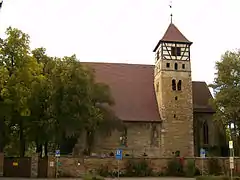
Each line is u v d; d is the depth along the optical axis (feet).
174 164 140.15
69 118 137.28
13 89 124.16
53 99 138.10
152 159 140.26
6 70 123.44
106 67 202.18
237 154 175.11
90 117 142.31
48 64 151.43
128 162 137.59
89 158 134.51
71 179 120.47
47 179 120.06
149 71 205.87
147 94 193.57
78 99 138.10
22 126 145.59
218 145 184.96
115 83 195.31
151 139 176.35
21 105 126.31
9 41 126.93
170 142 174.81
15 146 181.37
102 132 163.94
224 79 171.94
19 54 127.75
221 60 175.42
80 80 142.61
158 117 180.65
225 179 100.83
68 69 143.02
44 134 142.10
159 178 129.08
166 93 179.42
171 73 181.68
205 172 139.64
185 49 185.16
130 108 184.03
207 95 200.75
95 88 160.35
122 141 173.88
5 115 127.85
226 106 168.35
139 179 123.54
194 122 186.50
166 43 184.03
